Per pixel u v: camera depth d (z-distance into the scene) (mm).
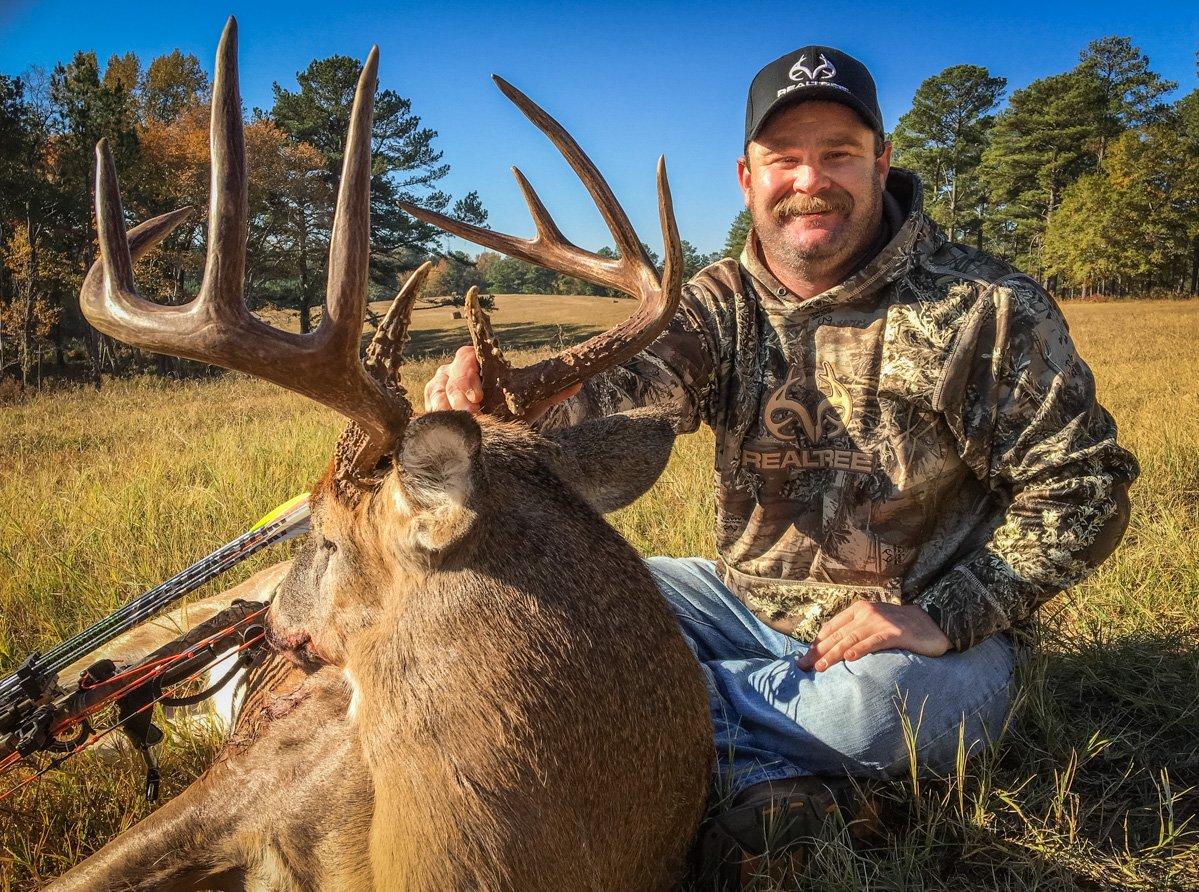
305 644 2625
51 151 41938
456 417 1975
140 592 4520
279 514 3082
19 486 7246
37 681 2875
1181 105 84250
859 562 3164
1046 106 82375
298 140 54844
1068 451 2965
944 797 2986
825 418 3174
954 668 2977
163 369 39062
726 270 3393
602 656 2232
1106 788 3068
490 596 2227
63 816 3117
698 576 3547
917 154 85188
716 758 2643
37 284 40656
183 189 47125
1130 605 4066
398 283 58062
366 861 2418
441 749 2189
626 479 2646
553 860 2145
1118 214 68688
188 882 2596
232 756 2652
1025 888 2631
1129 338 24984
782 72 3102
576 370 2686
